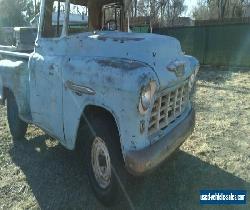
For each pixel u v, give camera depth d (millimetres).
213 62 16734
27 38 6070
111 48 3850
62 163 4945
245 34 15719
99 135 3621
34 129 6312
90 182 4000
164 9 33281
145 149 3393
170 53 4023
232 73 14219
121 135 3361
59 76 4117
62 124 4203
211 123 6676
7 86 5504
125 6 5332
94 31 4574
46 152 5320
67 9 4344
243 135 6000
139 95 3209
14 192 4238
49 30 4617
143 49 3691
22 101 5168
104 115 3688
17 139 5844
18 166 4879
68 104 4016
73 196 4129
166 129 3852
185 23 32906
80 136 4031
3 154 5273
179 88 4113
